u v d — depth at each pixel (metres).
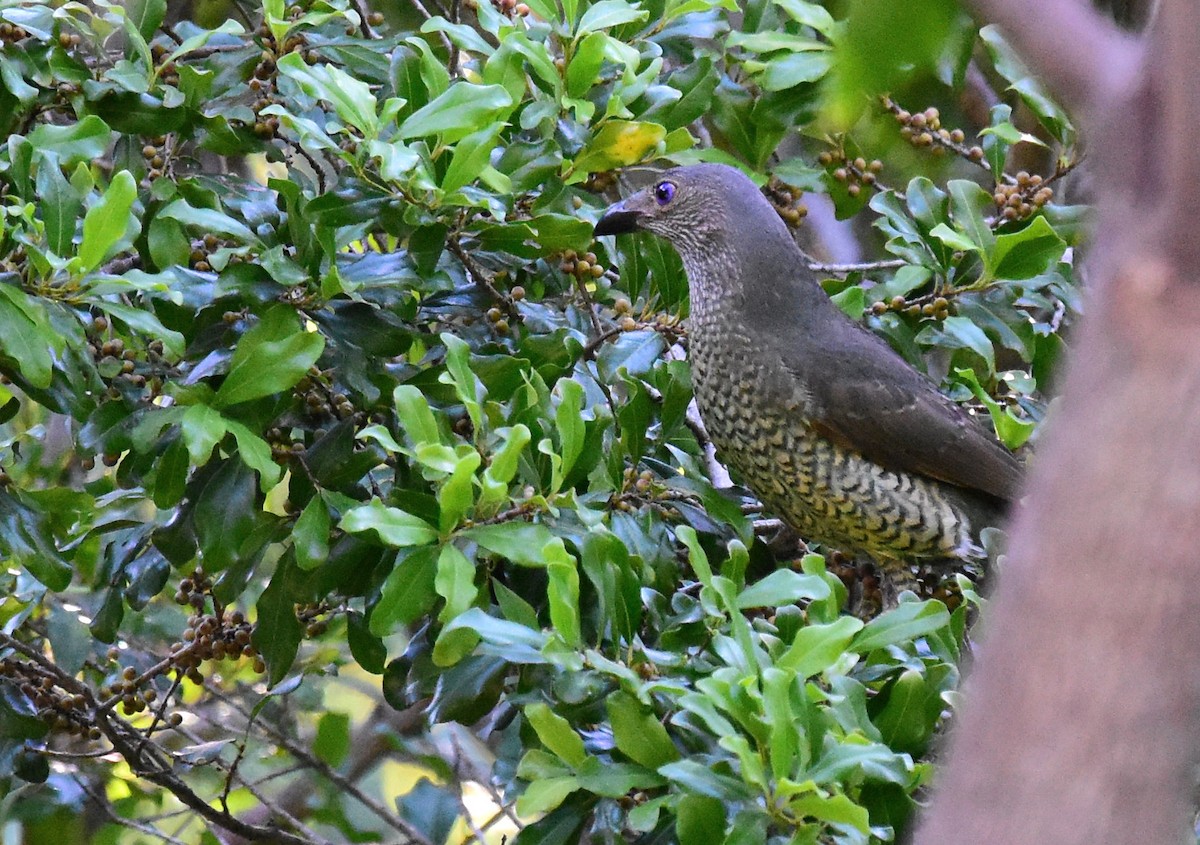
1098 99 2.48
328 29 9.24
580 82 8.52
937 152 9.87
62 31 8.71
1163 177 2.47
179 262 7.79
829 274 11.86
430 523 7.14
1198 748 2.61
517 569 7.68
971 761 2.47
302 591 7.93
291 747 10.15
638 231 9.72
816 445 9.37
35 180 7.55
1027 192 9.42
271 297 7.68
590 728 6.87
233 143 8.52
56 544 8.99
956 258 9.33
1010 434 8.58
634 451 8.13
